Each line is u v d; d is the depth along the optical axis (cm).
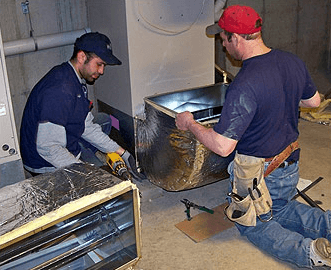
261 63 202
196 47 309
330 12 524
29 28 315
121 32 284
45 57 330
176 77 308
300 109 402
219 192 299
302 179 303
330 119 402
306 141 365
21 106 333
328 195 287
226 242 248
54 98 234
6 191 173
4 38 307
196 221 266
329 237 225
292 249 219
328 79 535
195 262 233
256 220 233
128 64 287
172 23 291
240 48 206
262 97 200
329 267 217
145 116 286
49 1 316
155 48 291
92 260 187
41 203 162
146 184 302
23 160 261
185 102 308
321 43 534
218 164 269
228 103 200
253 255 236
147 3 277
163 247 245
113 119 330
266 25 470
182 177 273
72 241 189
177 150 263
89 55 240
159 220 270
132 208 174
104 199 167
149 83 298
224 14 205
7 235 146
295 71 210
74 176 183
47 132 235
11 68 318
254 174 219
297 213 239
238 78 202
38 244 166
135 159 313
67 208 159
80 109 252
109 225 187
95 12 313
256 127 210
